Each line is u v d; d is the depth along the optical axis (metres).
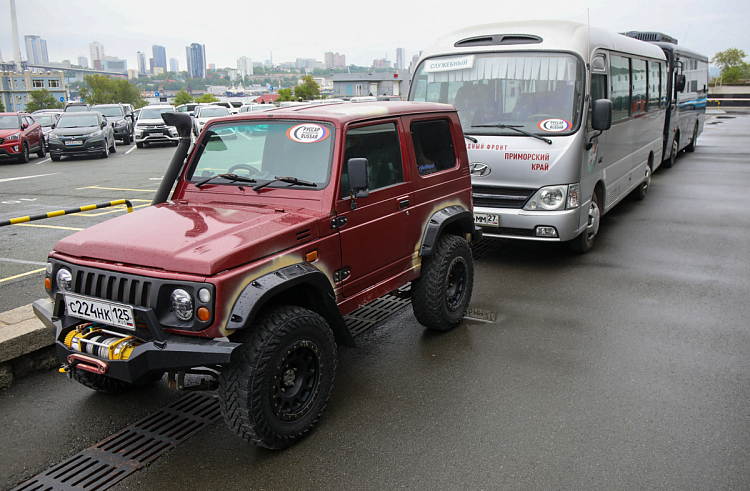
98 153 21.64
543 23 7.22
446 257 4.90
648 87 10.24
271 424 3.30
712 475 3.14
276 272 3.32
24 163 20.53
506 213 6.88
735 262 7.21
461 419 3.75
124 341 3.25
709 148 20.11
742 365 4.46
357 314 5.72
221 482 3.18
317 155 3.91
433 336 5.13
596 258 7.50
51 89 154.12
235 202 4.04
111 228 3.62
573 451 3.38
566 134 6.64
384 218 4.23
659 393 4.04
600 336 5.05
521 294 6.19
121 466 3.35
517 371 4.42
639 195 11.19
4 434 3.68
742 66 65.62
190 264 3.06
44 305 3.67
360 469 3.26
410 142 4.56
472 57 7.25
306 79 93.88
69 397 4.16
